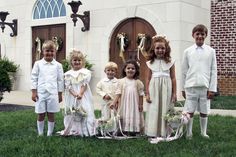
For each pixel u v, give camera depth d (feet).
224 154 17.20
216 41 45.88
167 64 21.08
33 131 23.20
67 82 21.66
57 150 17.87
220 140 20.29
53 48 21.63
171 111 20.81
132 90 21.76
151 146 18.71
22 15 53.52
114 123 21.34
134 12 44.09
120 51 44.93
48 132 21.88
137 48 43.96
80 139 20.40
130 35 44.65
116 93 21.89
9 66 40.45
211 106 35.19
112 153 17.54
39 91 21.36
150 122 20.86
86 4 47.50
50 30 51.08
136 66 22.13
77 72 21.75
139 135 21.76
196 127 24.04
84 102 21.53
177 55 41.57
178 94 41.06
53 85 21.44
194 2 43.65
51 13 50.93
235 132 22.54
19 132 22.91
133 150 17.92
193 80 20.66
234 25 44.73
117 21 45.24
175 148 18.44
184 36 42.16
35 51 52.49
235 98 41.11
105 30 46.14
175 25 41.68
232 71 44.91
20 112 31.01
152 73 21.20
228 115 29.07
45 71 21.39
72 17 45.80
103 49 46.24
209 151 17.71
